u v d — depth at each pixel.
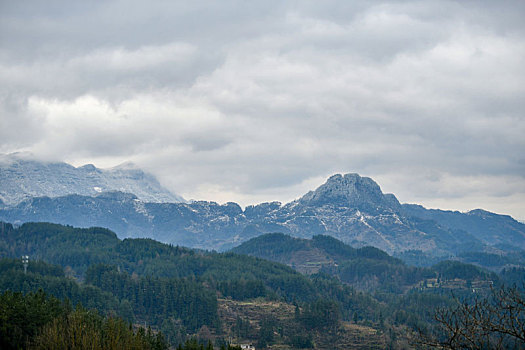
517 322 43.41
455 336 44.91
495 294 46.78
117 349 122.88
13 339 133.62
